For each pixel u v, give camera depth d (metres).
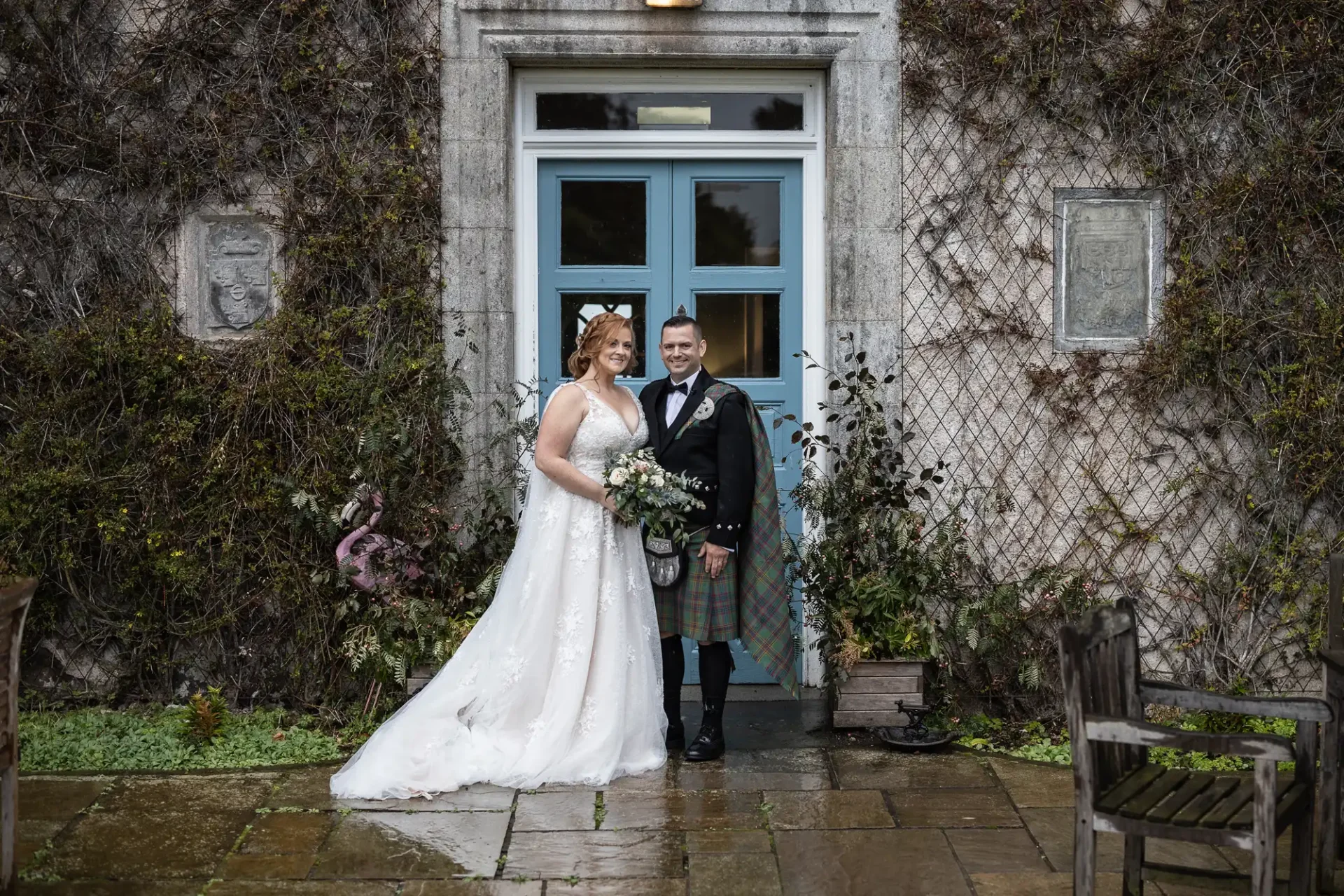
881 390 4.81
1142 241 4.86
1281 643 4.86
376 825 3.49
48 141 4.73
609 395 4.14
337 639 4.74
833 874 3.17
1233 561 4.84
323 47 4.72
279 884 3.08
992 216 4.83
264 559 4.73
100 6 4.72
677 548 4.07
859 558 4.59
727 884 3.11
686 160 4.97
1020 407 4.86
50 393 4.74
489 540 4.61
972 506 4.85
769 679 4.96
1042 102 4.80
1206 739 2.52
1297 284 4.81
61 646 4.81
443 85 4.73
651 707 4.05
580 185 4.98
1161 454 4.87
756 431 4.15
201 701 4.33
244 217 4.78
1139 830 2.57
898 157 4.79
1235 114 4.80
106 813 3.58
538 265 4.95
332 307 4.76
